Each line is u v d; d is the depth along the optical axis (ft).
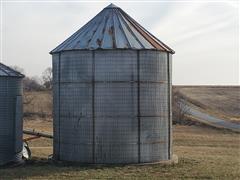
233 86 431.43
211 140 135.95
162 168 69.05
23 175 63.36
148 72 71.10
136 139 70.44
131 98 70.08
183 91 375.45
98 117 69.97
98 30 74.02
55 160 73.87
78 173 64.34
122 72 69.77
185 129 178.09
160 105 72.64
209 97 345.31
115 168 67.92
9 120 76.48
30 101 264.31
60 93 73.46
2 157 75.87
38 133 93.35
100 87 69.82
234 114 272.51
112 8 78.23
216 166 73.15
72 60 71.46
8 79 76.13
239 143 129.29
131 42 71.31
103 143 69.97
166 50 73.36
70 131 72.02
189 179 61.67
